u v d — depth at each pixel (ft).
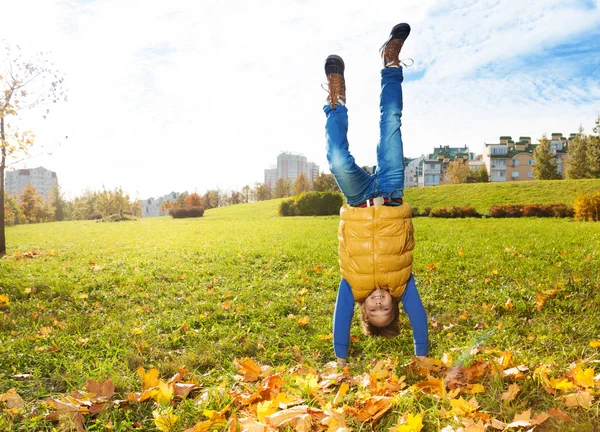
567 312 15.93
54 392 10.33
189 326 16.06
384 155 10.23
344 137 9.95
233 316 17.33
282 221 86.22
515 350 11.68
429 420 7.73
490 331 13.02
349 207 9.90
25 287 22.81
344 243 9.73
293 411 7.87
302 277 24.14
